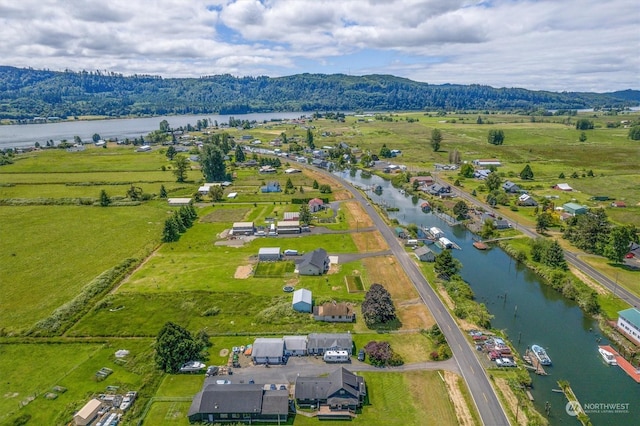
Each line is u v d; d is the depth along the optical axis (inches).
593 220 4840.1
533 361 2901.1
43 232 5492.1
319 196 7180.1
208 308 3565.5
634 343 3070.9
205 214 6299.2
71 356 2947.8
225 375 2741.1
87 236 5339.6
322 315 3368.6
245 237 5290.4
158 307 3595.0
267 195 7313.0
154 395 2568.9
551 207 5940.0
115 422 2333.9
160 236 5319.9
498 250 4987.7
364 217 6033.5
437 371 2763.3
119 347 3046.3
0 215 6205.7
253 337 3176.7
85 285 3986.2
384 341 3051.2
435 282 4010.8
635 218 5669.3
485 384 2640.3
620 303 3604.8
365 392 2568.9
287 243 5068.9
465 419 2359.7
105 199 6712.6
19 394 2561.5
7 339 3129.9
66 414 2386.8
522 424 2314.2
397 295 3774.6
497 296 3878.0
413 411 2423.7
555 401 2541.8
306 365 2849.4
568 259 4517.7
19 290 3914.9
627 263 4389.8
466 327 3270.2
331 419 2378.2
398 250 4800.7
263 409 2367.1
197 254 4771.2
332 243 5044.3
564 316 3540.8
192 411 2359.7
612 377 2760.8
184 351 2829.7
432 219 6161.4
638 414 2434.8
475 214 6107.3
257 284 4015.8
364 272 4244.6
